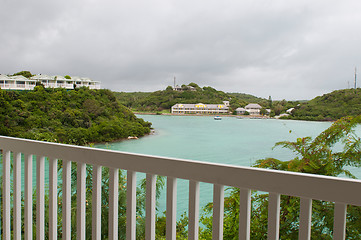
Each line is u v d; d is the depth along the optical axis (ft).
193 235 3.01
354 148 6.81
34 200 10.34
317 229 6.19
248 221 2.73
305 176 2.37
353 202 2.17
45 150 4.35
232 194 6.68
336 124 7.23
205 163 2.89
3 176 5.07
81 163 3.92
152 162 3.25
